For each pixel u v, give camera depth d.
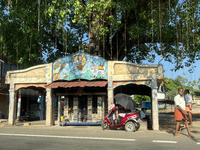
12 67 22.17
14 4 14.15
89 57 12.91
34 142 6.49
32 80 13.47
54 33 16.69
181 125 11.81
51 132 9.15
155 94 11.72
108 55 16.75
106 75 12.51
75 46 17.73
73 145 6.03
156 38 16.11
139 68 12.12
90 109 13.91
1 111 20.88
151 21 13.60
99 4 12.23
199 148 5.62
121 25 14.42
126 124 9.92
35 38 15.34
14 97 13.76
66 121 13.89
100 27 13.24
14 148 5.65
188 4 14.13
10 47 15.55
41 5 14.17
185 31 14.78
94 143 6.33
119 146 5.89
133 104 10.66
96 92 13.45
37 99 25.72
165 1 14.71
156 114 11.55
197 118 19.86
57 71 13.21
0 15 14.48
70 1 12.66
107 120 10.74
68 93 13.55
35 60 16.78
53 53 19.66
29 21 14.03
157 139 7.13
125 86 16.77
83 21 12.87
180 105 7.58
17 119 20.25
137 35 14.11
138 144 6.19
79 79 12.95
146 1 14.38
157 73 11.89
